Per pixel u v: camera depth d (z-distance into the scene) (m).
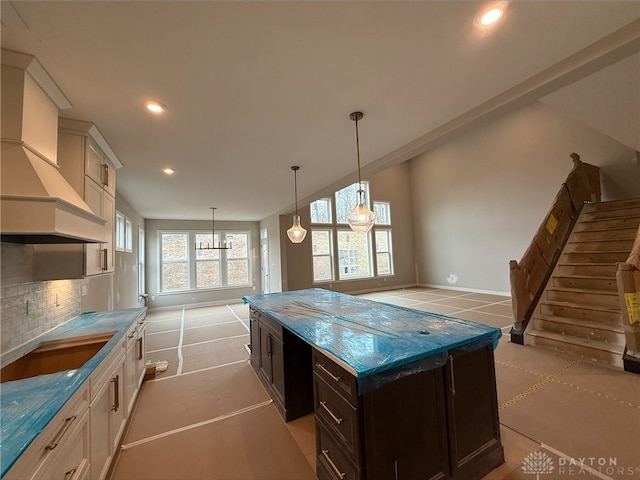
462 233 8.30
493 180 7.44
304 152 3.23
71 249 2.14
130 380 2.36
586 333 3.31
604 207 4.64
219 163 3.51
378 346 1.56
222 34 1.47
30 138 1.63
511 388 2.54
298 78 1.89
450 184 8.65
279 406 2.41
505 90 2.10
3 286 1.74
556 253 4.34
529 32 1.54
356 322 2.14
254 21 1.39
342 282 8.63
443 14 1.39
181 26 1.40
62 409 1.13
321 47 1.60
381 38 1.55
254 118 2.41
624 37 1.54
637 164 5.13
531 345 3.54
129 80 1.83
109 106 2.12
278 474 1.73
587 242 4.23
